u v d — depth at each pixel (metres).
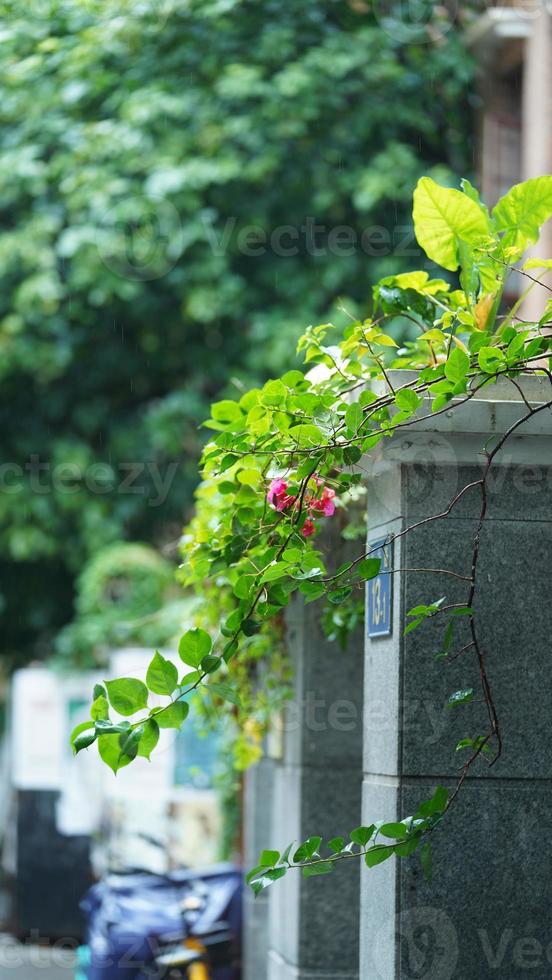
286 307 16.67
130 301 17.34
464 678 4.89
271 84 15.81
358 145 16.11
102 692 4.33
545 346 4.50
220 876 11.66
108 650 16.98
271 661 7.38
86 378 18.12
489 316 5.22
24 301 16.91
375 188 15.65
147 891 11.65
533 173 12.85
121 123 16.03
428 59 15.83
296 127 15.84
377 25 16.00
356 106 15.98
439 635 4.89
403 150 15.78
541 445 4.87
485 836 4.82
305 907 7.11
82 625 16.92
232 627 4.59
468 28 15.75
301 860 4.60
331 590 4.71
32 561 19.16
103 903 11.66
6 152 16.20
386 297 5.41
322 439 4.66
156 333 17.77
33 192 16.53
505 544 4.93
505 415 4.80
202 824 14.02
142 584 16.97
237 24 15.78
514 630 4.91
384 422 4.59
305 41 15.95
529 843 4.83
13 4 14.91
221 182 15.98
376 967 4.97
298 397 4.71
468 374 4.57
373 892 5.03
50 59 15.38
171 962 11.27
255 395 5.12
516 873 4.82
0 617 19.31
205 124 15.97
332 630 6.48
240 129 15.87
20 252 16.72
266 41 15.78
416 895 4.78
